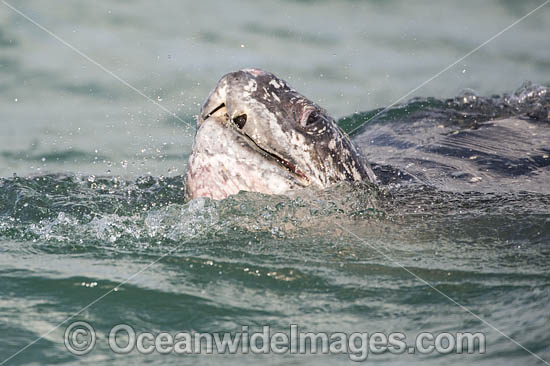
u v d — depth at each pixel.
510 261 12.77
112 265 12.55
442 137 21.19
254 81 14.06
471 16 36.84
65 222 14.59
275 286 11.77
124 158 21.42
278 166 14.15
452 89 28.06
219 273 12.20
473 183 17.22
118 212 15.30
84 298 11.34
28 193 16.19
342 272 12.32
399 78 29.09
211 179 14.04
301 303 11.22
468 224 14.47
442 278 12.09
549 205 15.58
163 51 30.33
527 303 11.05
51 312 10.94
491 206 15.48
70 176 18.28
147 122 24.50
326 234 13.82
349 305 11.16
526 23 35.91
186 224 14.02
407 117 23.92
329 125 14.92
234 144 13.90
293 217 13.98
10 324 10.57
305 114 14.42
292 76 28.66
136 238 13.76
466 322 10.58
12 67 28.34
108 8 35.41
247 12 36.53
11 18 32.84
